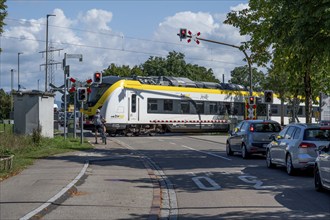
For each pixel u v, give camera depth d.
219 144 32.78
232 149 23.72
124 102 39.84
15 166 15.92
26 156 19.88
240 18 26.03
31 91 28.91
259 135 21.84
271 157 17.92
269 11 23.64
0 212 8.98
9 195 10.78
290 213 9.72
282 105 49.66
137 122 40.66
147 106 41.44
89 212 9.53
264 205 10.66
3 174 14.01
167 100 42.91
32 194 10.92
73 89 30.41
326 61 18.25
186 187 13.62
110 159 20.67
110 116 39.12
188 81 45.75
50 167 16.50
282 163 16.69
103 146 28.06
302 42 15.45
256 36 25.42
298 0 15.20
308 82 24.78
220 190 12.97
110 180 14.42
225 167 18.75
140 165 18.94
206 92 46.28
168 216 9.68
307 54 16.41
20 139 23.61
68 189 11.66
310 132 15.45
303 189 12.98
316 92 28.48
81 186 13.01
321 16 14.65
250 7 25.22
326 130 15.48
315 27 15.02
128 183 13.91
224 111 47.88
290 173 15.88
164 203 11.15
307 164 15.16
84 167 16.59
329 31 15.09
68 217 9.02
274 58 24.34
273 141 17.92
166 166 19.28
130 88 40.25
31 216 8.65
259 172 16.95
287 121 53.59
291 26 16.48
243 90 49.91
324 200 11.25
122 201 10.91
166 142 34.12
